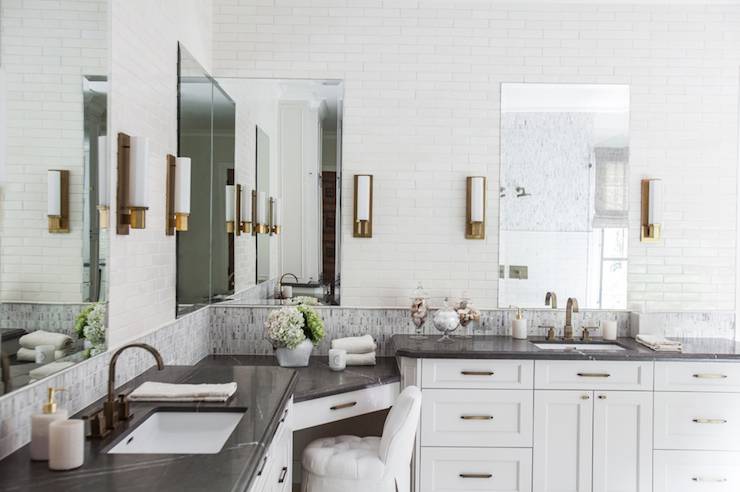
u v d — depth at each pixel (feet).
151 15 9.12
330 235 13.04
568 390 11.19
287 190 13.00
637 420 11.27
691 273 13.23
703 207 13.23
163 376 8.68
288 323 11.50
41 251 5.95
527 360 11.14
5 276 5.37
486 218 13.12
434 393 11.11
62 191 6.31
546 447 11.19
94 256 7.13
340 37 13.01
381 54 13.01
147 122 8.97
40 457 5.22
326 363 12.12
